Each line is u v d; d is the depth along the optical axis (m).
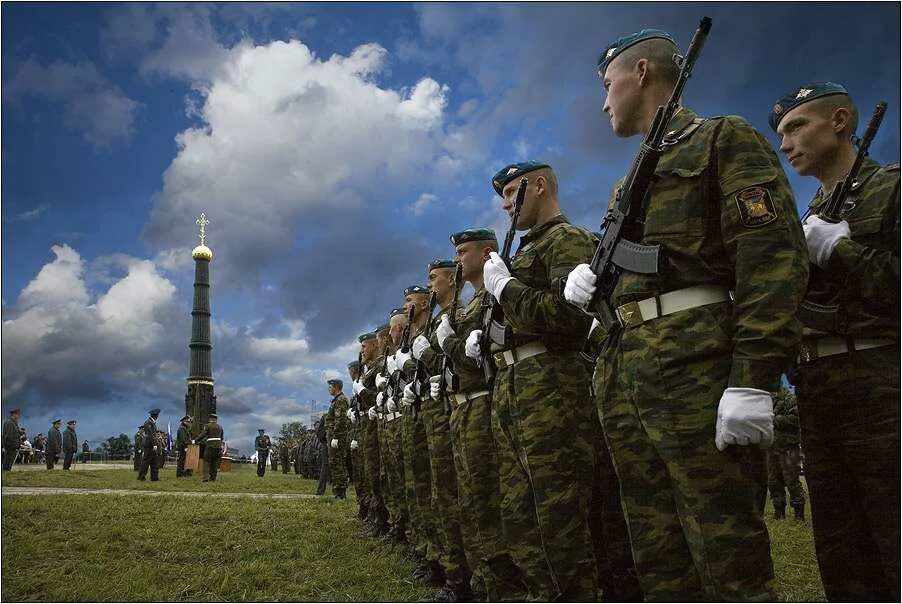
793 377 3.60
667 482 2.86
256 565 7.09
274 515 10.79
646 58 3.29
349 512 11.40
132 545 8.13
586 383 4.36
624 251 2.99
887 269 3.15
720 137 2.81
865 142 3.41
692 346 2.72
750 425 2.44
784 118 3.87
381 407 8.81
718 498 2.59
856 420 3.33
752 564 2.54
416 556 7.27
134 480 22.36
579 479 4.17
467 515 5.48
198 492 16.92
